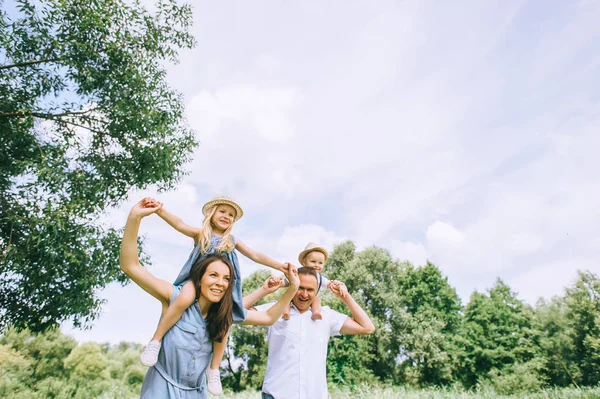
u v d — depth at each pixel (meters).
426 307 31.98
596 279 27.59
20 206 7.39
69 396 16.47
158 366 1.88
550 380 26.64
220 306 2.05
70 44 8.12
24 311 8.23
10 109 8.09
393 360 28.56
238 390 30.91
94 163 8.83
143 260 9.60
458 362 29.30
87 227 8.01
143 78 9.25
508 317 31.27
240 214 2.98
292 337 3.00
